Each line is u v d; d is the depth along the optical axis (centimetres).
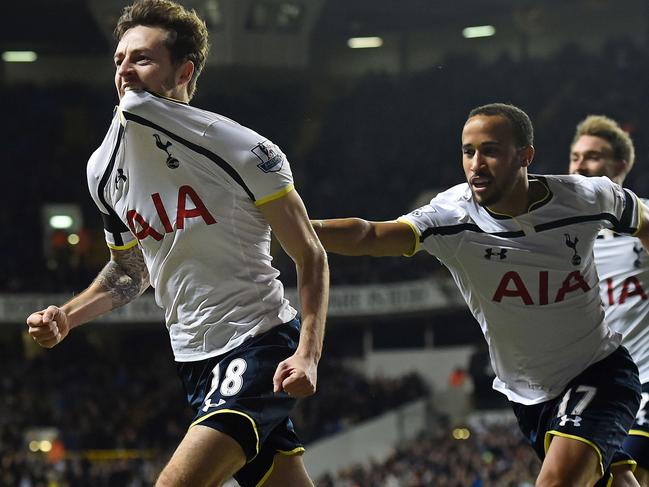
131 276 305
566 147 2833
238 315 271
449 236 333
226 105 3053
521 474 1717
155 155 267
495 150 317
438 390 2634
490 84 3047
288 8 2962
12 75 3175
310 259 266
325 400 2320
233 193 267
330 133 3062
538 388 345
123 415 2275
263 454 276
